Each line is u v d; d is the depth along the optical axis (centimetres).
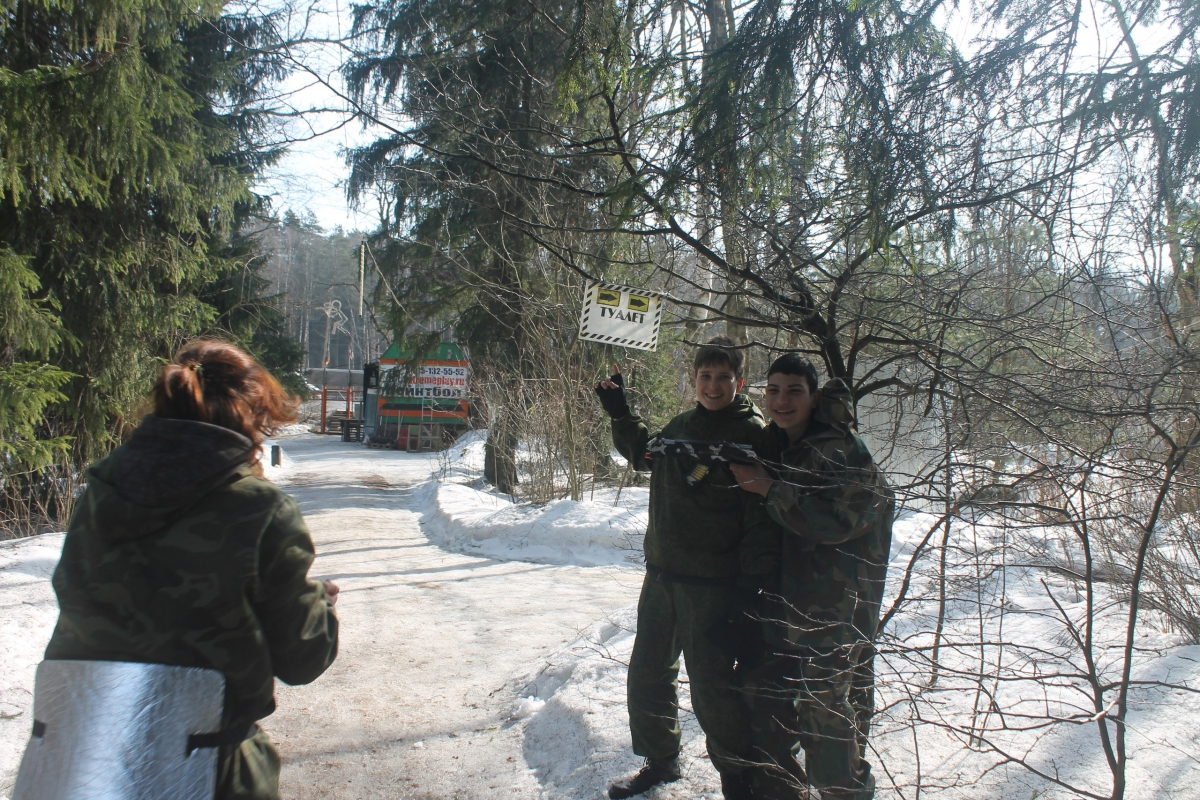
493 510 1073
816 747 236
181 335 1088
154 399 176
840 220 314
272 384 186
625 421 309
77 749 147
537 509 969
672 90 341
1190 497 328
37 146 642
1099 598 394
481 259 1210
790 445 260
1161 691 291
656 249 462
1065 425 233
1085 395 237
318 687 448
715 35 435
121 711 150
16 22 725
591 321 334
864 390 316
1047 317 289
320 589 178
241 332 1656
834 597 236
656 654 290
